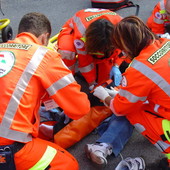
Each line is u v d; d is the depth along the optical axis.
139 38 1.38
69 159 1.46
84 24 1.95
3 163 1.33
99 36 1.71
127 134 1.86
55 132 1.86
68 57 2.08
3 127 1.27
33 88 1.32
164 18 2.55
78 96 1.48
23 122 1.31
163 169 1.74
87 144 1.78
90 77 2.21
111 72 2.27
